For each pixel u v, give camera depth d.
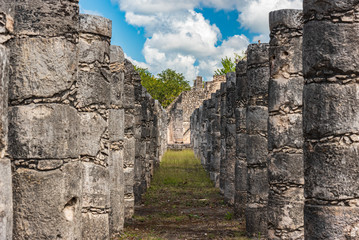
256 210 10.52
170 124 52.84
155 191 18.88
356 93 5.52
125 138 13.15
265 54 10.55
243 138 12.98
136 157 15.73
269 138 8.70
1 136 4.27
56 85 5.36
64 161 5.37
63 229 5.28
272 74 8.69
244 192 12.92
